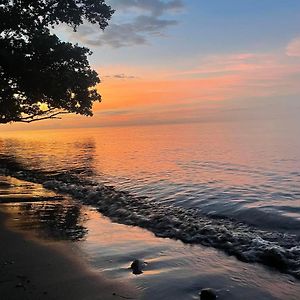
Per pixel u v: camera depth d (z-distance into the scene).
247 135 96.62
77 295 5.78
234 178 23.53
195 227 10.05
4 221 10.98
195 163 33.97
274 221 11.36
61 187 18.95
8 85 16.56
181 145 63.53
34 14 16.64
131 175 25.47
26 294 5.79
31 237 9.16
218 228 9.84
